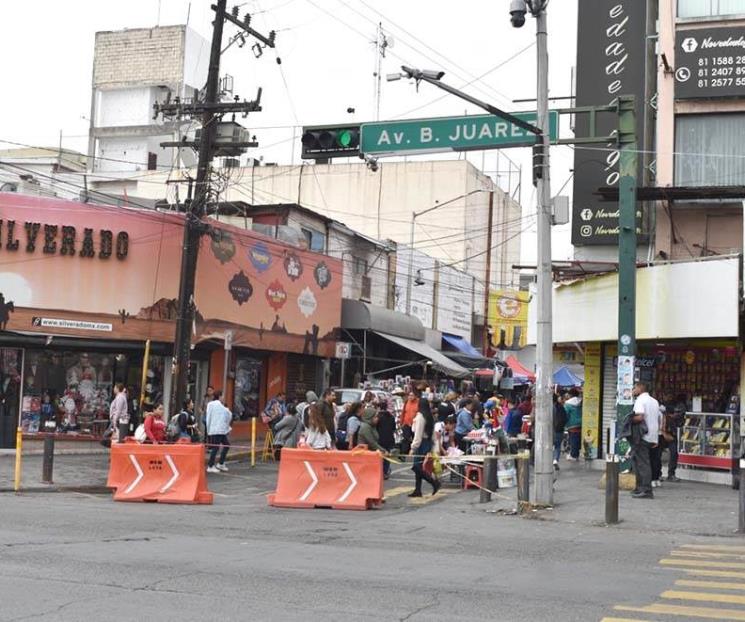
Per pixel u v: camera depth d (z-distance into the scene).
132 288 25.19
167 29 55.53
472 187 51.31
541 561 10.45
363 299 38.09
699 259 19.03
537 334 15.73
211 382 28.22
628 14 23.42
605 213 23.28
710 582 9.23
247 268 28.62
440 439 19.34
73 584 8.52
